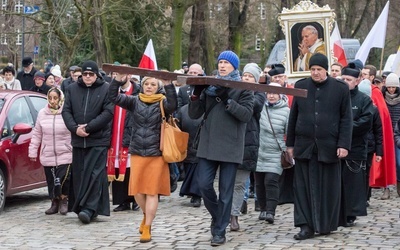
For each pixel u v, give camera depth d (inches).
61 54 1510.8
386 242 422.3
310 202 432.5
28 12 1049.5
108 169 534.6
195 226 476.4
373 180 591.2
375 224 486.9
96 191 491.2
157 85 428.8
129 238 436.5
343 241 424.5
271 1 1834.4
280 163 485.7
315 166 432.8
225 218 411.2
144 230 424.8
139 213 532.4
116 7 1116.5
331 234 447.8
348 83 480.7
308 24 752.3
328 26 751.7
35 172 557.0
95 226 477.4
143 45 1486.2
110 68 409.4
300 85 438.6
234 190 455.8
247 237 436.8
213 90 406.9
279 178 492.1
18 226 478.6
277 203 488.4
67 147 517.3
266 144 488.1
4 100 548.4
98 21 1245.7
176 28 1296.8
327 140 429.7
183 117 559.2
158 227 472.1
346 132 428.1
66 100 497.7
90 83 492.1
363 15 1953.7
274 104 491.8
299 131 434.0
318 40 753.6
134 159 424.8
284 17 759.7
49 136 517.3
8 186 528.4
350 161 475.8
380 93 605.3
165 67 1631.4
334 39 767.7
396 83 642.8
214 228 413.4
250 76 444.8
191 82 392.2
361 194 477.1
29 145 545.3
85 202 489.4
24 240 431.8
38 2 1157.7
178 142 422.6
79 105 492.4
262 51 2101.4
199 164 413.1
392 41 2140.7
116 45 1496.1
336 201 436.8
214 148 404.5
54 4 1051.9
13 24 1218.6
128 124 534.9
